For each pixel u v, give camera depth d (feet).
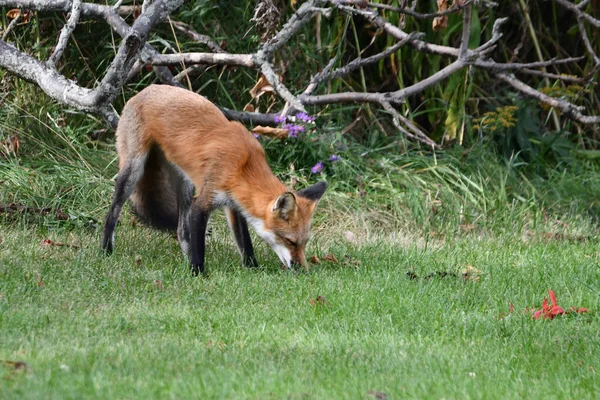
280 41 41.98
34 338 21.75
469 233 43.24
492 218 45.24
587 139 58.18
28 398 16.75
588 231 45.32
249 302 27.43
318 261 34.76
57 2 43.37
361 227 42.63
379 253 36.55
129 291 27.89
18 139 45.39
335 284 30.04
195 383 18.53
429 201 45.37
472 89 57.41
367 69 55.72
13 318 23.35
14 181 40.96
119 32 43.29
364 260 35.09
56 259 31.63
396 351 22.44
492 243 39.81
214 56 42.93
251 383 18.89
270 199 31.83
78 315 24.52
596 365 22.27
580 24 50.90
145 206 35.55
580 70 60.13
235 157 32.14
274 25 44.24
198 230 31.99
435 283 30.58
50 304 25.55
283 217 31.37
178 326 24.06
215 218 41.91
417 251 36.83
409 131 53.47
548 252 37.68
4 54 42.16
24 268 29.58
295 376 19.74
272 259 35.45
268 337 23.29
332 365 20.97
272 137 45.57
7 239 34.55
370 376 20.22
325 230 42.01
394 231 42.29
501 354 22.98
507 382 20.44
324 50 52.75
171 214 35.86
